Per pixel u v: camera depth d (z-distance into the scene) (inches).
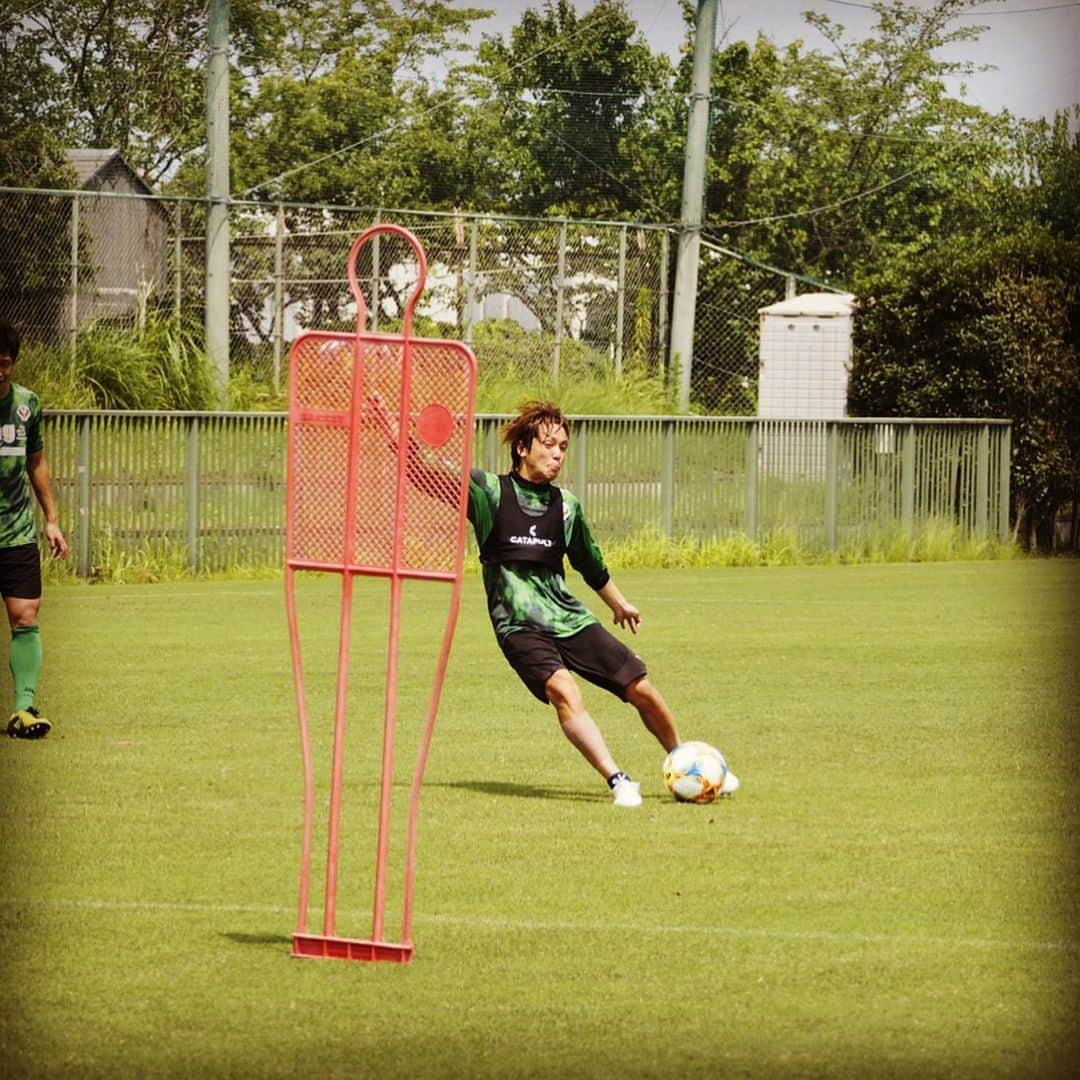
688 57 5452.8
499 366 4421.8
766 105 5575.8
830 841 1104.8
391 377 827.4
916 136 5570.9
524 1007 769.6
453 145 5132.9
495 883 995.3
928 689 1792.6
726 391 5477.4
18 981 804.0
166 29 5064.0
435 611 2524.6
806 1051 713.6
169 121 5108.3
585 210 5201.8
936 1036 732.0
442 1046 718.5
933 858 1056.8
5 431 1501.0
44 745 1457.9
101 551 3043.8
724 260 5634.8
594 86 5137.8
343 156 5123.0
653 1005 772.0
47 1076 685.3
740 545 3503.9
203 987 796.0
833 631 2304.4
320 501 842.2
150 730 1535.4
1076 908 941.2
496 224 4739.2
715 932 890.7
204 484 3102.9
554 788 1290.6
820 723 1579.7
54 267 4158.5
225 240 3934.5
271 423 3147.1
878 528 3656.5
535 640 1235.9
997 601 2728.8
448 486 825.5
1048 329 3818.9
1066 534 3905.0
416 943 869.2
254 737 1502.2
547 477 1240.8
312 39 5162.4
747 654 2063.2
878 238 5634.8
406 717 1615.4
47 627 2315.5
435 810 1203.9
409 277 4724.4
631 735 1521.9
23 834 1125.1
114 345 3786.9
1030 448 3816.4
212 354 3937.0
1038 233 3924.7
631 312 4675.2
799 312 4817.9
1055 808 1209.4
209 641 2171.5
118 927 898.7
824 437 3597.4
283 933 889.5
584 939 878.4
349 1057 706.2
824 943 872.3
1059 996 786.2
